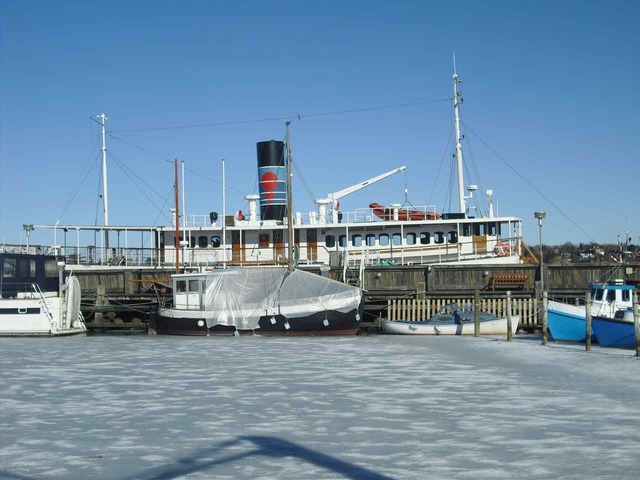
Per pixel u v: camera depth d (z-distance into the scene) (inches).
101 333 1958.7
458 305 1819.6
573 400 829.8
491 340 1573.6
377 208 2167.8
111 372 1111.6
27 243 2145.7
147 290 2086.6
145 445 638.5
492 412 763.4
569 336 1523.1
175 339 1712.6
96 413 782.5
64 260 2138.3
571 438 640.4
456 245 2112.5
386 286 1961.1
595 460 566.3
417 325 1752.0
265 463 574.2
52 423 732.7
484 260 2080.5
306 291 1755.7
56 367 1178.6
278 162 2198.6
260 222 2178.9
